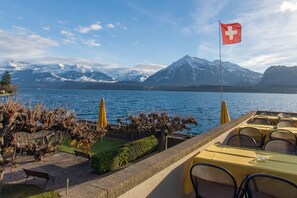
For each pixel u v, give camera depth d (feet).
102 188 7.14
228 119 36.37
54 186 24.38
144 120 36.52
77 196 6.63
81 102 207.31
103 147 39.47
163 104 209.67
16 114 18.16
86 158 33.22
